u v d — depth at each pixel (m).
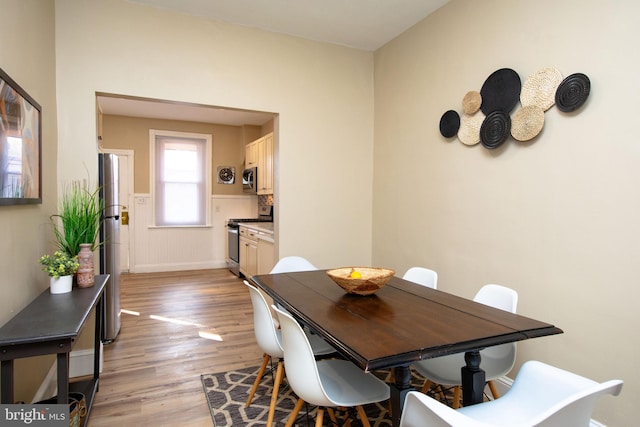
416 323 1.45
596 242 1.82
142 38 2.80
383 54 3.54
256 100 3.20
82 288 2.04
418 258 3.08
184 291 4.84
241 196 6.66
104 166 3.06
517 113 2.21
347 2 2.78
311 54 3.42
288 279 2.29
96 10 2.66
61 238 2.33
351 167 3.63
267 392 2.32
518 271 2.23
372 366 1.09
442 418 0.83
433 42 2.91
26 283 1.85
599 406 1.82
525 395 1.25
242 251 5.50
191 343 3.11
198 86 2.98
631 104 1.68
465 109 2.58
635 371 1.67
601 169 1.79
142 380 2.47
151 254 6.11
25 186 1.78
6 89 1.52
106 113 5.67
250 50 3.17
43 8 2.24
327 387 1.54
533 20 2.13
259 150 5.69
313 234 3.49
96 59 2.66
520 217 2.21
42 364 2.15
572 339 1.93
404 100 3.24
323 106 3.48
